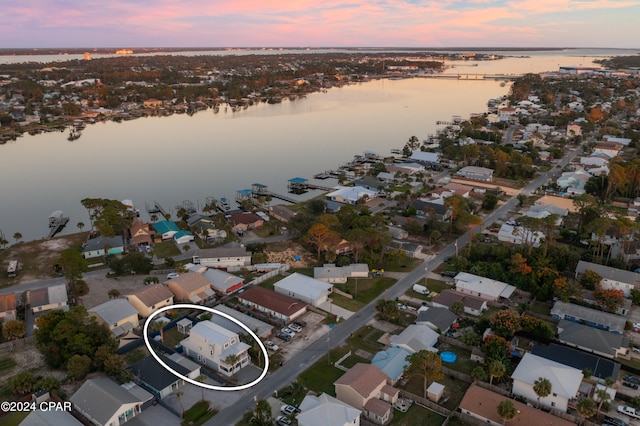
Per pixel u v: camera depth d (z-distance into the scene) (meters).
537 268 99.88
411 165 199.88
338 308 93.75
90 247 117.19
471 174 185.38
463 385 70.88
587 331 80.00
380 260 113.56
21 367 74.50
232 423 62.97
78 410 63.28
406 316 90.69
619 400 66.94
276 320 88.31
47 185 185.75
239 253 113.62
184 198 171.38
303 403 63.34
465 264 107.19
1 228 141.75
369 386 65.94
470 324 87.38
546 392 62.50
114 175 199.75
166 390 67.62
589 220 125.25
